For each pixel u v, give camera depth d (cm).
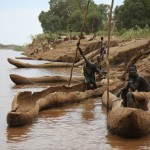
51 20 10400
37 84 2073
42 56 4747
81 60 3347
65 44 4622
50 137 959
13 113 1048
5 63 4212
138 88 1084
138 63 2239
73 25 8238
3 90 1822
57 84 2073
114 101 1190
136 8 6028
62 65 3300
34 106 1251
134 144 896
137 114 895
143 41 2914
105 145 889
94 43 3616
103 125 1082
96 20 7925
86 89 1662
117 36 4584
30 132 1008
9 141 927
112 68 2661
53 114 1237
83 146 883
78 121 1137
